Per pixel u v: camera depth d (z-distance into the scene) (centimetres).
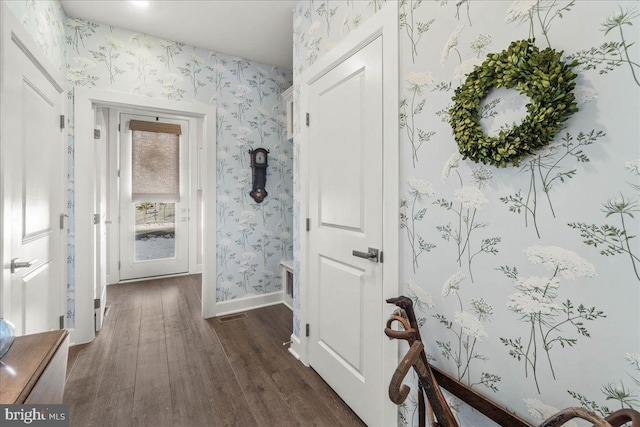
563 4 79
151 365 202
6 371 78
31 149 159
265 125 319
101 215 271
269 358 214
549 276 83
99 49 241
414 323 108
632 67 68
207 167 289
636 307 69
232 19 239
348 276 162
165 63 268
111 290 367
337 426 150
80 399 166
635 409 69
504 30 91
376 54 141
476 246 101
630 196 69
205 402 166
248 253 312
